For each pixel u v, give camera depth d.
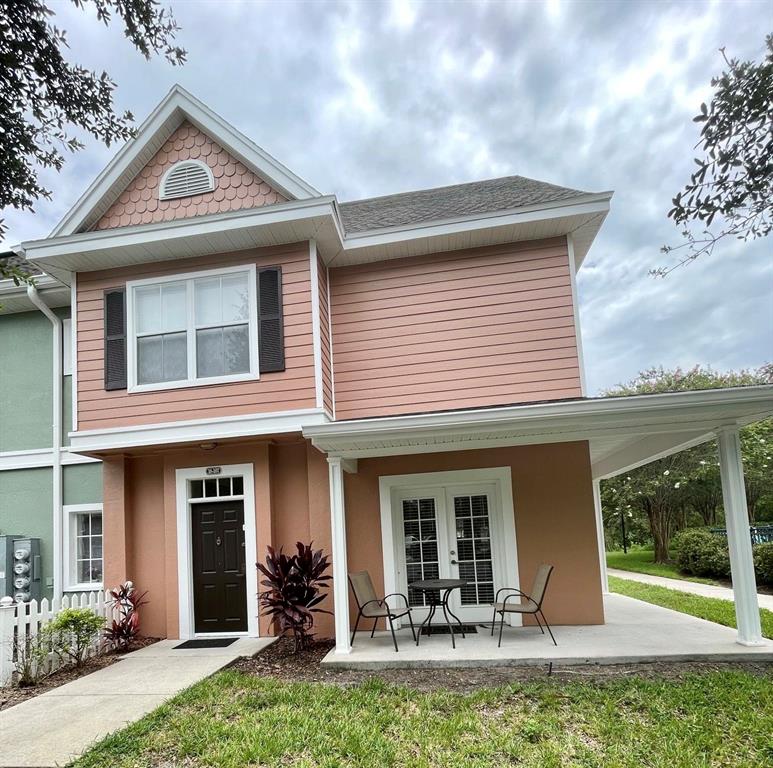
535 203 8.65
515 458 8.53
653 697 5.16
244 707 5.21
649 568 18.11
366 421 6.68
